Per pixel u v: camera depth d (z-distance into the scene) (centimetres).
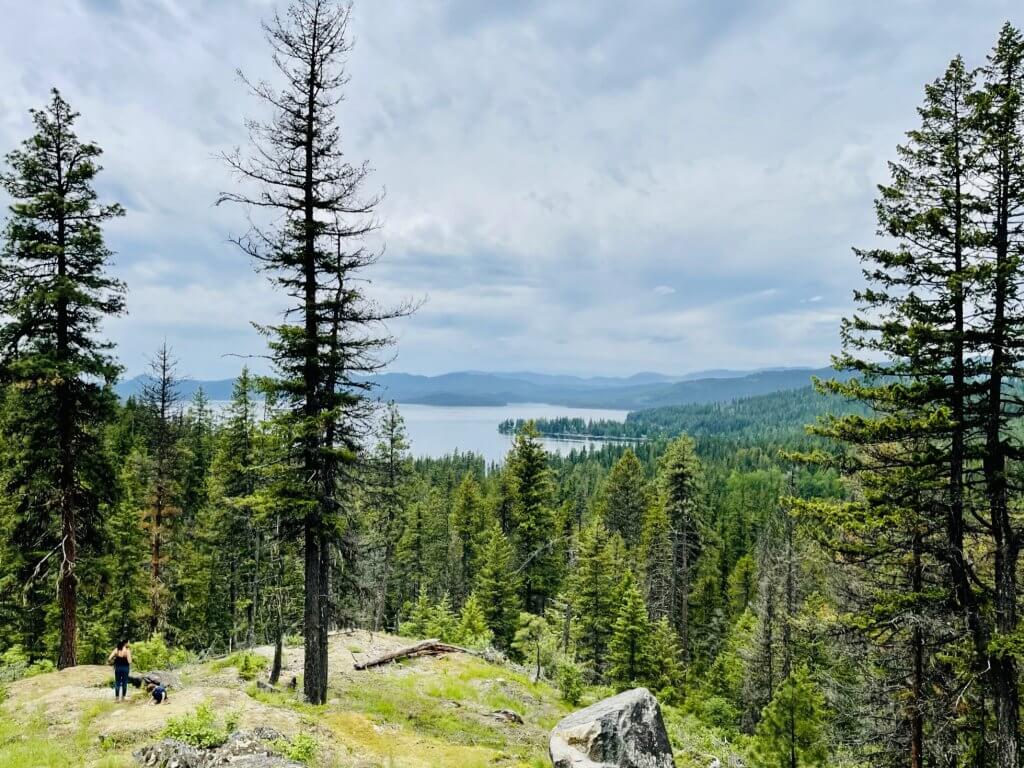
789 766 2161
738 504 8375
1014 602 1400
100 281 1967
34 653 3206
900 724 1606
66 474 2005
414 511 5541
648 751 1150
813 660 3178
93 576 2147
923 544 1505
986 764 1535
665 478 4600
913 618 1428
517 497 4372
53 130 1914
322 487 1814
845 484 1691
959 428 1420
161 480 3366
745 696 3609
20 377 1836
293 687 2067
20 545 2008
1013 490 1419
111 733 1359
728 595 5969
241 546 3834
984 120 1400
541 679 2873
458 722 1908
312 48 1755
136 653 2470
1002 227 1409
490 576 4188
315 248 1769
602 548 3988
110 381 2030
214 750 1259
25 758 1222
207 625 4078
